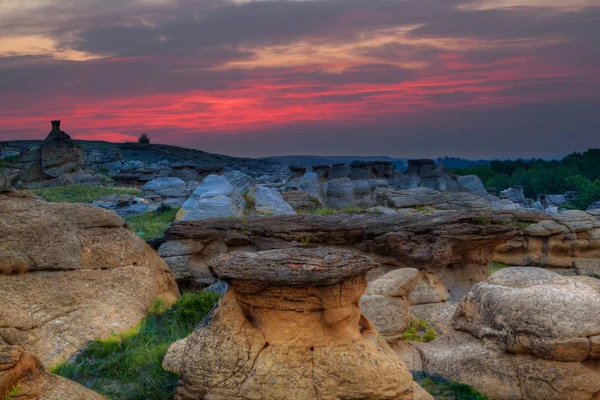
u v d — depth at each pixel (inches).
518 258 1047.6
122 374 430.6
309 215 797.2
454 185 2458.2
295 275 331.0
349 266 338.3
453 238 722.8
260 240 761.0
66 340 472.4
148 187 1764.3
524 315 440.5
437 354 482.3
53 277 521.7
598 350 419.5
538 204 2605.8
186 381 345.4
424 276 711.1
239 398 329.4
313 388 324.8
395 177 2561.5
